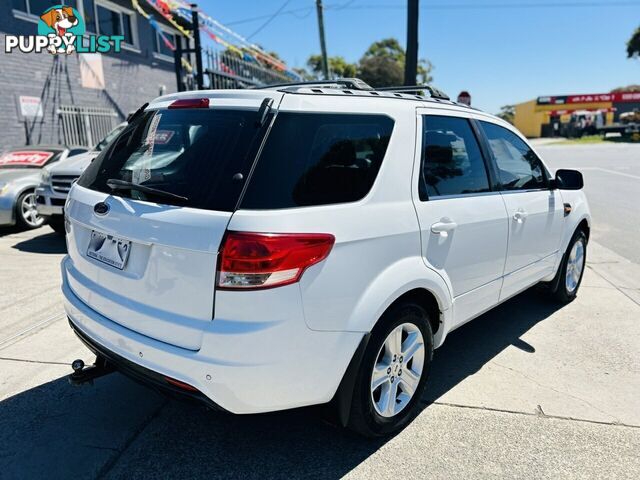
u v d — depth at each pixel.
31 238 7.90
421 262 2.80
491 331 4.39
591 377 3.61
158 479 2.56
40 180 8.25
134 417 3.08
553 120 58.22
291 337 2.24
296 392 2.33
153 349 2.33
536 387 3.47
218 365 2.17
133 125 3.03
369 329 2.50
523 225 3.81
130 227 2.44
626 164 20.80
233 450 2.79
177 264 2.27
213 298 2.19
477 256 3.30
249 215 2.18
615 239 7.87
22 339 4.12
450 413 3.15
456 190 3.21
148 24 15.55
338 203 2.44
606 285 5.62
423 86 3.73
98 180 2.91
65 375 3.55
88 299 2.76
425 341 2.99
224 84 12.82
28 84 11.55
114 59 14.18
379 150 2.70
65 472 2.60
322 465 2.68
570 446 2.85
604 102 56.28
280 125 2.38
